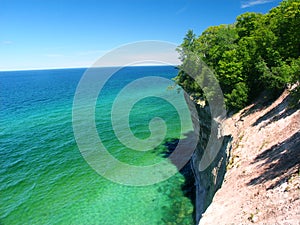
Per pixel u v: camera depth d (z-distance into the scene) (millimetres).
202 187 26875
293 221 9508
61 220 25531
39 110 70562
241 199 13742
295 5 21906
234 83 27547
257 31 26984
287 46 23906
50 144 44531
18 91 119125
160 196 28766
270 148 17062
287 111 19203
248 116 23766
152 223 24422
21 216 26188
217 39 32562
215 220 13289
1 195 29672
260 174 14945
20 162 37719
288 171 13055
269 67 24750
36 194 29891
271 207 11406
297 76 17969
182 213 25609
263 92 25578
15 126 55375
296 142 15148
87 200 28578
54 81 179625
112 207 27219
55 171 35062
